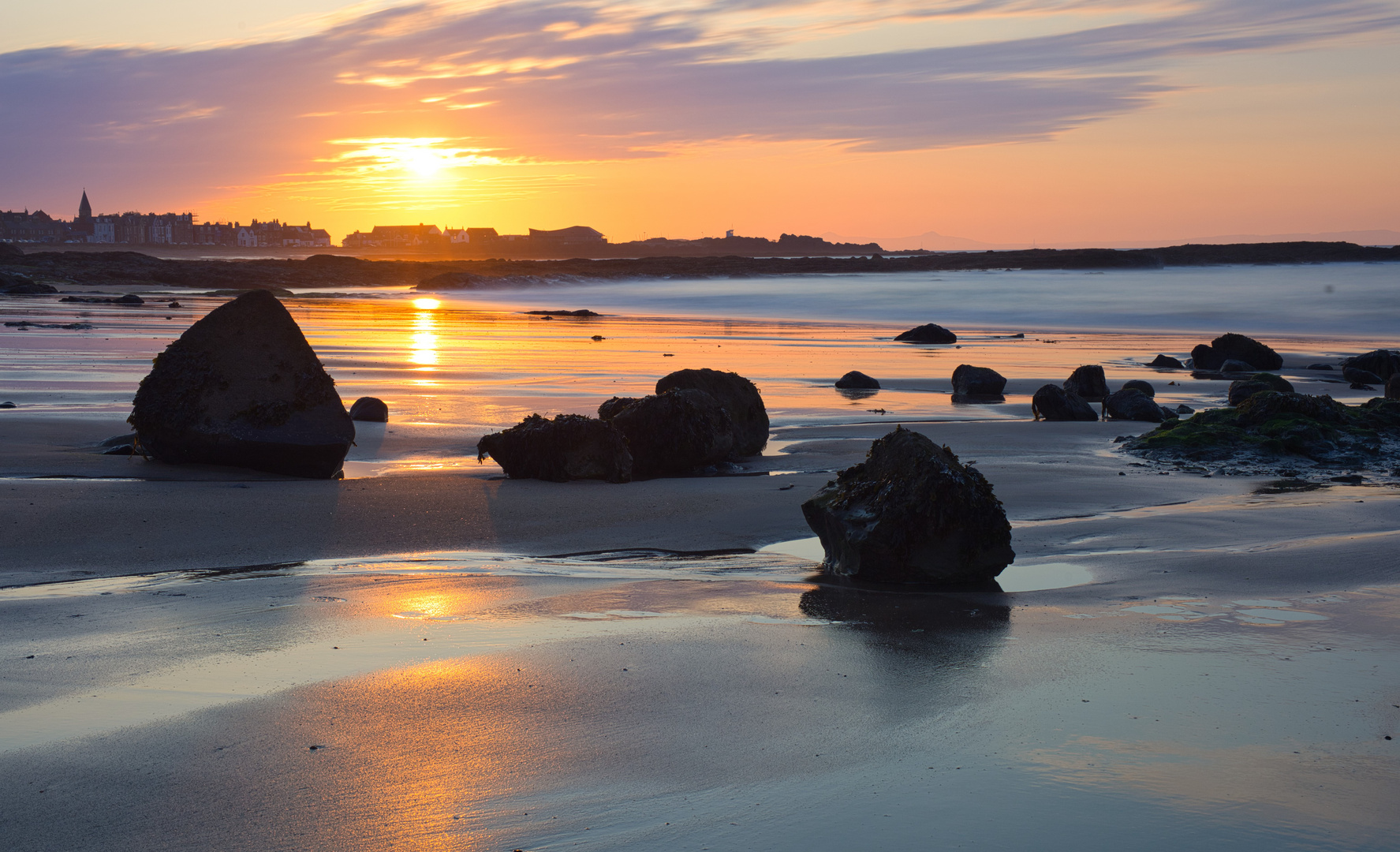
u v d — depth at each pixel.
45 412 18.22
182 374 13.31
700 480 13.48
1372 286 92.00
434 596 7.77
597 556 9.41
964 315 69.75
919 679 5.82
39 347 32.78
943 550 8.20
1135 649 6.41
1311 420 16.23
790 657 6.24
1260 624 6.95
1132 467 14.80
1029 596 7.90
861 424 19.91
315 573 8.59
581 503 11.50
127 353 31.06
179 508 10.61
